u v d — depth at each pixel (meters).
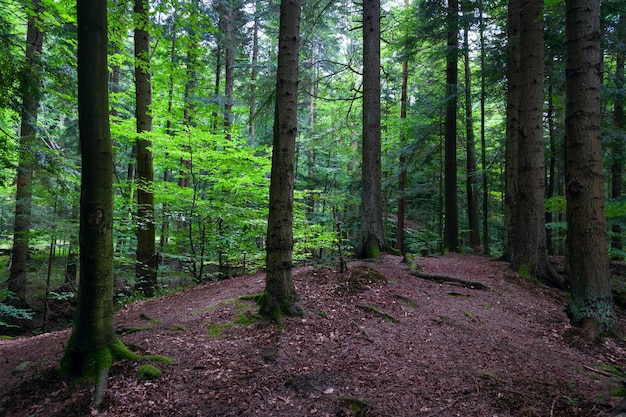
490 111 18.75
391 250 9.41
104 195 4.21
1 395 4.10
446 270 8.42
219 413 3.40
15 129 11.33
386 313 5.75
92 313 4.25
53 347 5.31
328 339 4.92
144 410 3.50
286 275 5.65
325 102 18.97
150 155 9.63
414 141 14.44
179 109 11.83
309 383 3.82
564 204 8.84
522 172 8.30
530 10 8.11
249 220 9.35
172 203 9.92
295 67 5.54
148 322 5.73
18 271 9.76
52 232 6.80
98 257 4.23
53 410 3.64
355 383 3.85
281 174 5.57
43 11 8.09
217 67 15.98
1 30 6.69
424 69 18.05
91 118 4.02
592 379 4.02
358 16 16.31
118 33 8.64
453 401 3.53
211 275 11.30
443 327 5.45
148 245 9.45
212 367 4.20
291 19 5.49
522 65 8.29
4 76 5.72
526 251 8.19
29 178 8.70
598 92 5.38
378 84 9.56
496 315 6.04
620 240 13.31
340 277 7.11
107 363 4.14
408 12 14.57
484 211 14.09
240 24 15.08
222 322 5.47
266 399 3.58
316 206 19.89
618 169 13.78
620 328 5.31
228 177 10.16
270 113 9.93
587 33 5.30
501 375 4.06
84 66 3.95
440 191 17.80
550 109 12.84
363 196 9.57
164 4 7.86
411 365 4.28
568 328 5.46
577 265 5.58
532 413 3.32
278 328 5.11
